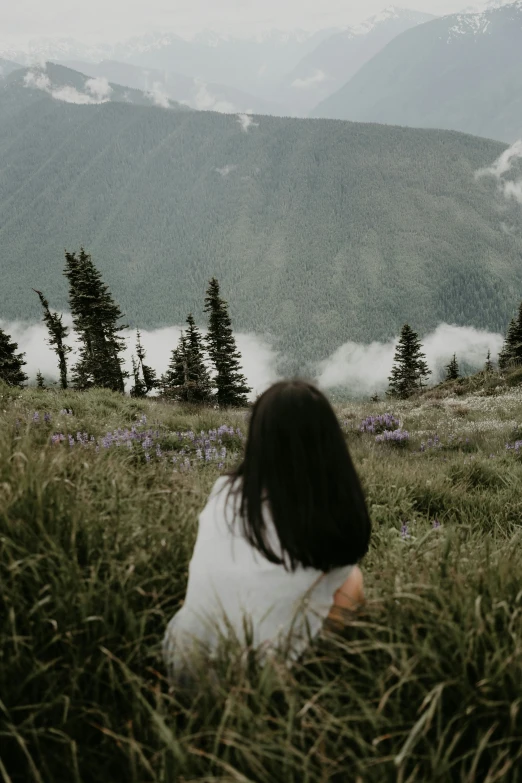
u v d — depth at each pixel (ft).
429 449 42.37
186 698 6.16
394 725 5.70
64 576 6.76
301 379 6.38
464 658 6.09
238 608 6.48
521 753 5.31
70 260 169.07
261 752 4.98
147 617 7.00
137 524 8.79
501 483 28.43
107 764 5.45
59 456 10.11
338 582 6.77
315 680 6.32
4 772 5.19
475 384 106.01
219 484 7.11
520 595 7.30
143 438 29.14
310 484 5.93
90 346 176.96
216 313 189.47
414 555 10.19
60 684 6.04
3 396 37.27
